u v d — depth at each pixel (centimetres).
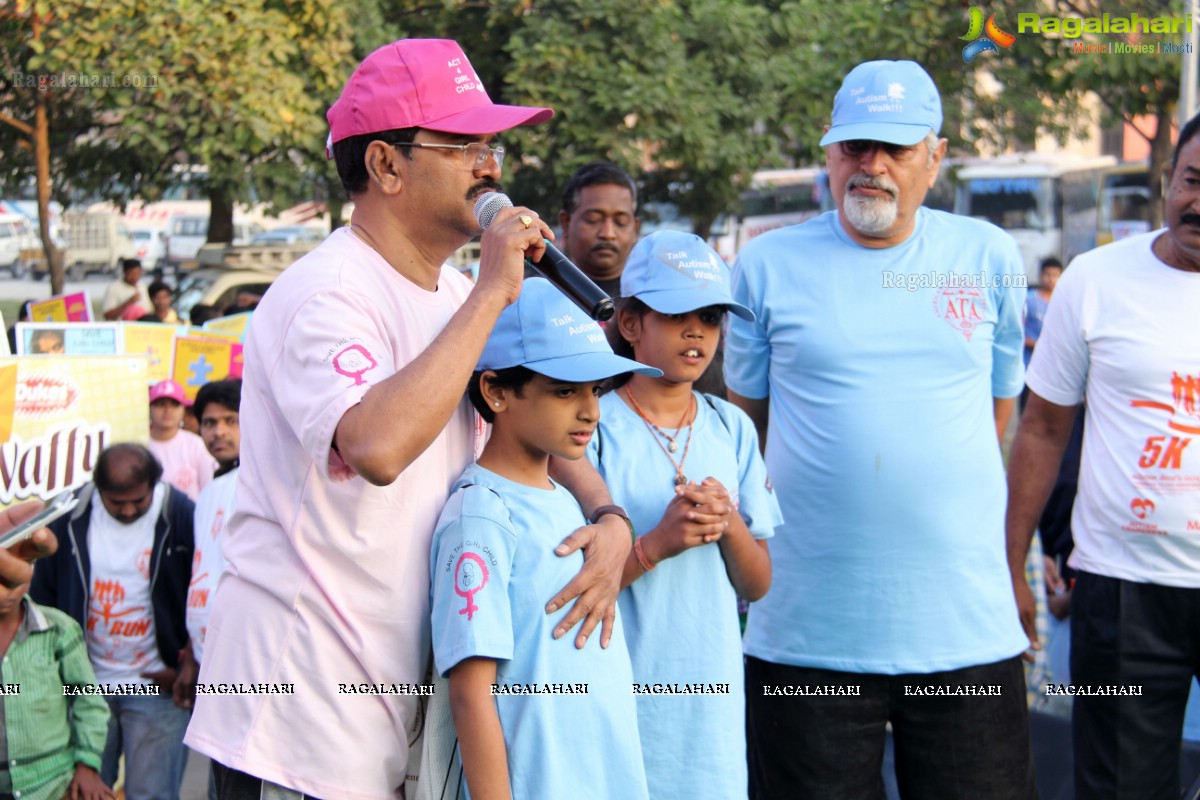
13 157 1209
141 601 435
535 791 245
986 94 1248
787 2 1284
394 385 218
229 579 248
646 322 308
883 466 334
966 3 942
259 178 1174
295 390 228
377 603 241
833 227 353
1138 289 366
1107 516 370
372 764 243
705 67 1199
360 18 1155
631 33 1166
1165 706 368
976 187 1848
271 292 244
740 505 318
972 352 342
